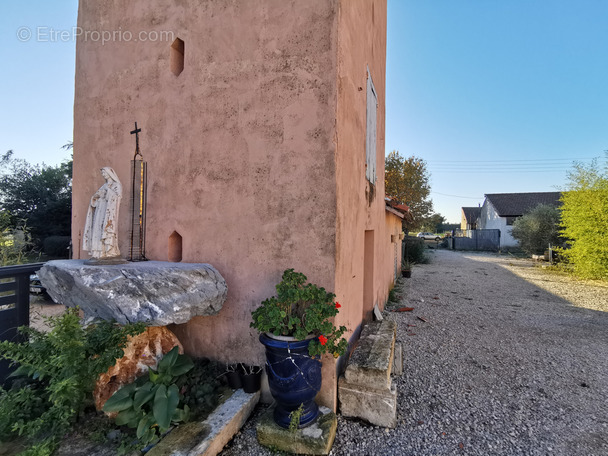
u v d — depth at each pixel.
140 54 4.15
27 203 21.27
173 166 3.90
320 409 3.11
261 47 3.46
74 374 2.46
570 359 4.83
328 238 3.15
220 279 3.40
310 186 3.23
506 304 8.48
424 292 9.95
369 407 3.13
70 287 2.85
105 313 2.77
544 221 19.70
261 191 3.44
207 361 3.62
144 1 4.14
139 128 3.91
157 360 3.14
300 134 3.27
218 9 3.68
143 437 2.47
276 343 2.69
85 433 2.54
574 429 3.11
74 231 4.66
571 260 13.67
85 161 4.56
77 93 4.63
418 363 4.61
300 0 3.29
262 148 3.44
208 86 3.71
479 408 3.46
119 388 2.84
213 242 3.65
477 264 18.25
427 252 25.33
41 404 2.74
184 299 2.89
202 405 2.92
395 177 24.72
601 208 11.75
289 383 2.68
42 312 7.34
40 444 2.28
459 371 4.36
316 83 3.21
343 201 3.41
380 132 6.93
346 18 3.48
